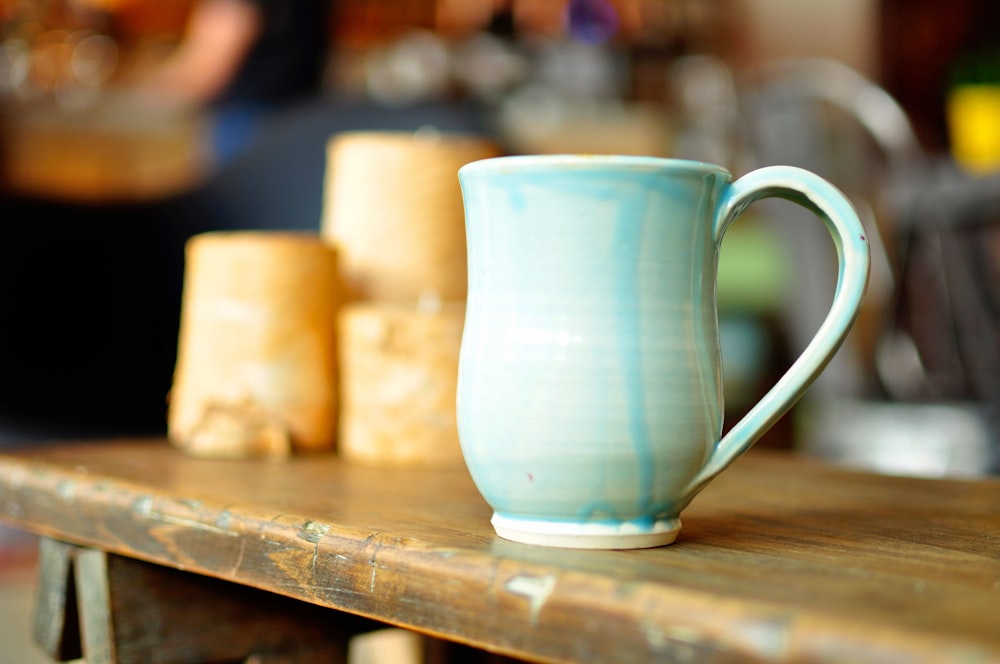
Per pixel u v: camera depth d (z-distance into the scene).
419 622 0.54
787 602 0.48
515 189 0.58
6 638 1.29
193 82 2.21
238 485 0.71
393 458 0.82
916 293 1.96
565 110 2.95
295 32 2.12
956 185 1.76
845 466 0.83
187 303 0.90
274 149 1.68
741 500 0.69
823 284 1.96
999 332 1.80
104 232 1.79
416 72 3.01
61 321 1.80
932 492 0.72
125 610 0.69
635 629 0.49
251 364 0.85
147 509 0.66
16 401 1.80
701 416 0.58
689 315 0.58
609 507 0.57
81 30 3.13
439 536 0.58
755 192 0.59
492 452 0.58
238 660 0.72
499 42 3.23
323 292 0.87
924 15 3.90
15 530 1.80
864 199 2.06
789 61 3.83
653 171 0.57
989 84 2.53
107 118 2.37
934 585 0.51
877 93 1.96
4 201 1.80
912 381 1.93
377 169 0.92
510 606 0.52
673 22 3.55
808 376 0.58
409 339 0.82
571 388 0.57
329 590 0.58
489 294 0.59
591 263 0.57
